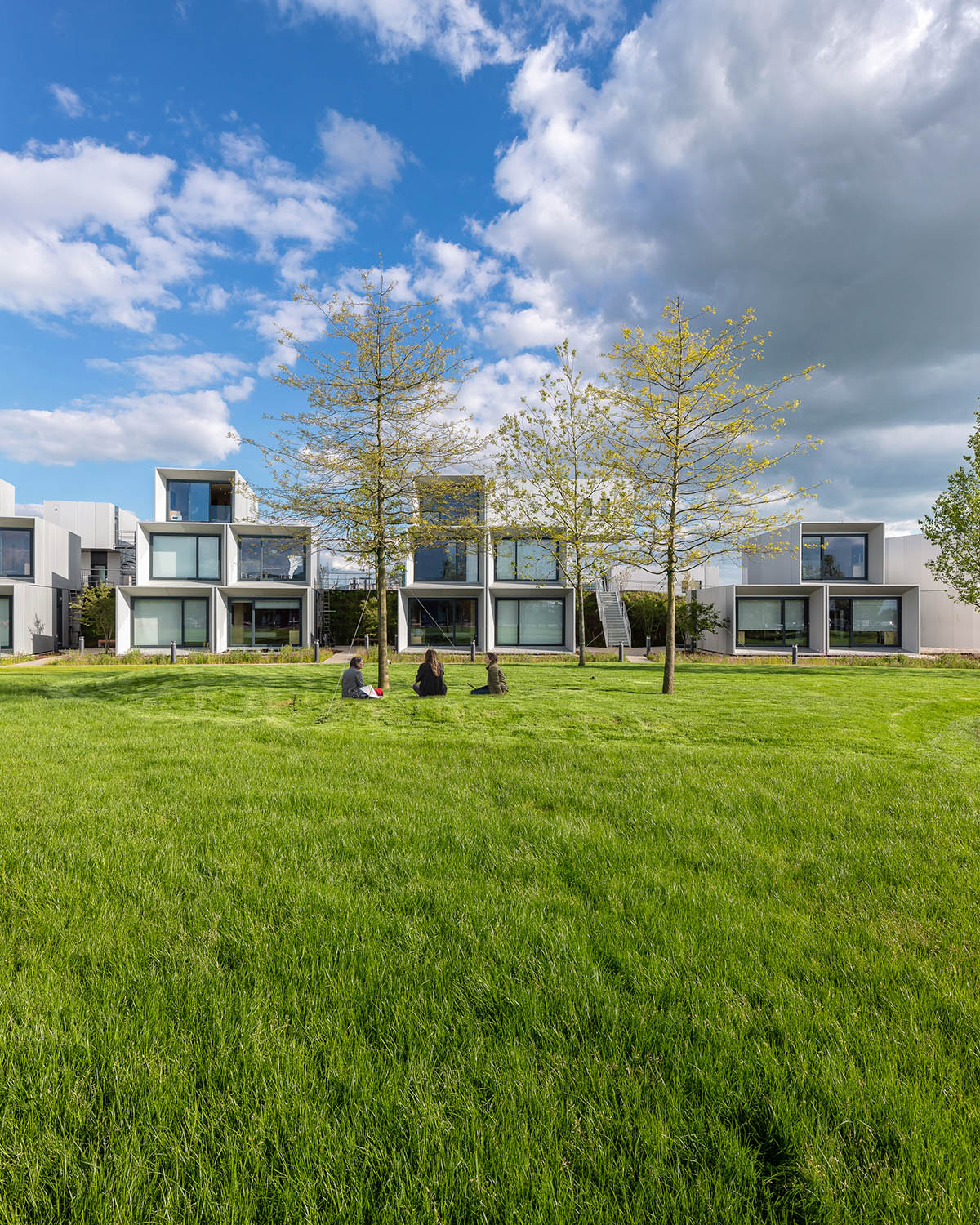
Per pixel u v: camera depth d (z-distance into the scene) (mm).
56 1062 2256
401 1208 1709
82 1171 1832
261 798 5832
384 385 13836
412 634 31391
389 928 3348
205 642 31281
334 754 7957
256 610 31984
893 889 3922
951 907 3656
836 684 16531
